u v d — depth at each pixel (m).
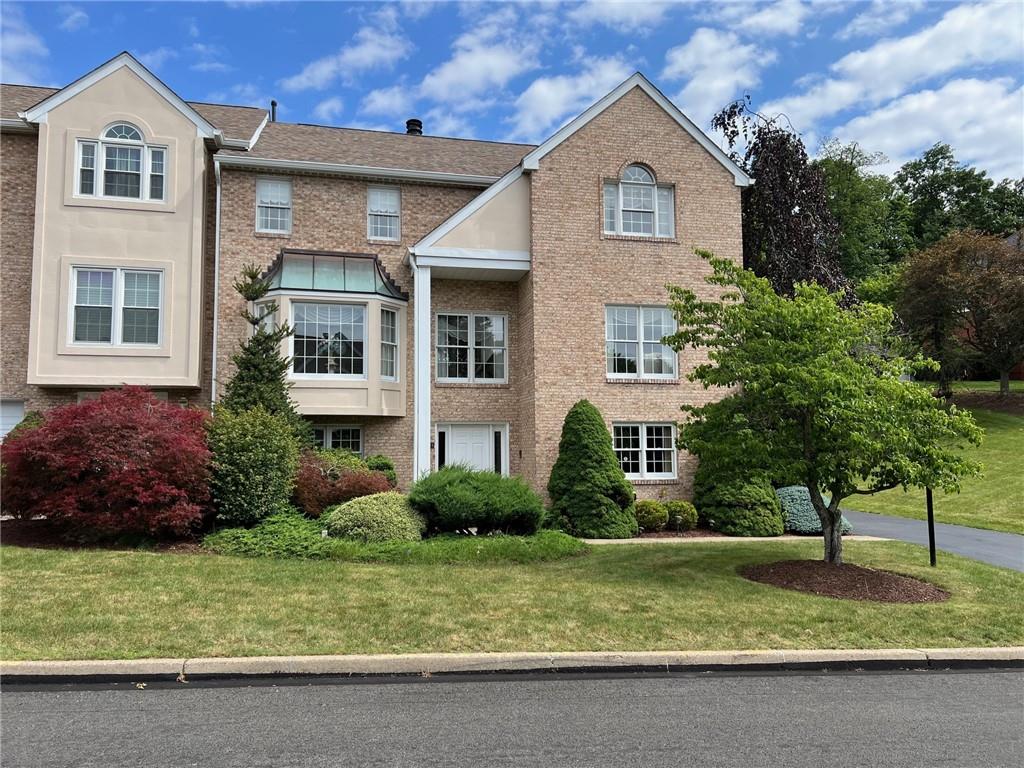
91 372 16.03
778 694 6.09
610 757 4.67
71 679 6.00
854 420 9.52
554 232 17.02
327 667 6.28
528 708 5.59
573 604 8.27
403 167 18.56
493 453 18.05
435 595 8.52
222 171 17.30
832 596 9.11
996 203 53.03
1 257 16.64
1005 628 7.96
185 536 11.59
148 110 16.91
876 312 10.37
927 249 35.25
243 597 8.15
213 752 4.64
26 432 11.46
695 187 17.83
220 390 16.56
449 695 5.87
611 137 17.53
